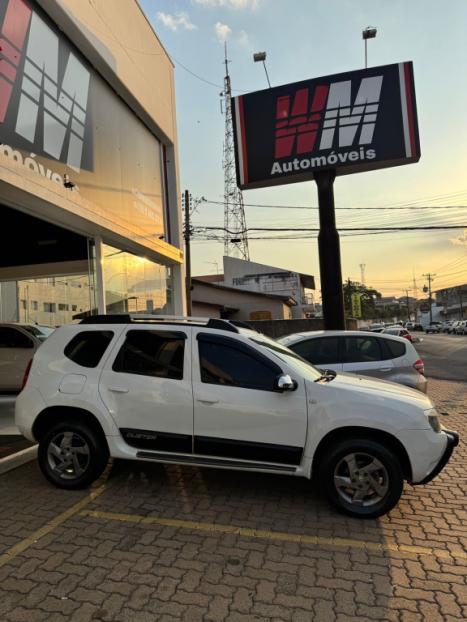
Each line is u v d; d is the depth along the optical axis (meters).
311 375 4.59
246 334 4.68
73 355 4.77
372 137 12.59
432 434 4.03
